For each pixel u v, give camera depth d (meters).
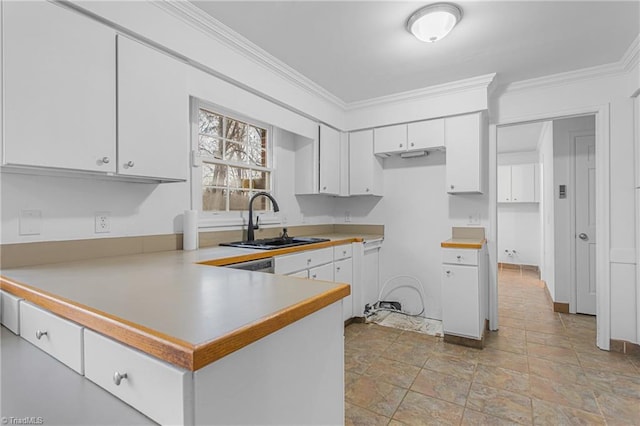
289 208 3.36
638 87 2.43
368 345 2.72
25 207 1.49
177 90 1.83
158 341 0.63
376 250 3.71
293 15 1.96
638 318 2.53
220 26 2.04
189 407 0.60
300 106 2.94
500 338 2.88
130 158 1.59
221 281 1.15
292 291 1.00
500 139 5.12
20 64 1.24
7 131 1.21
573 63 2.60
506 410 1.81
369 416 1.76
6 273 1.31
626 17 1.98
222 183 2.69
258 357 0.76
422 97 3.20
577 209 3.56
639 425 1.68
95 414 0.66
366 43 2.29
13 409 0.67
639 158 2.49
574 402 1.88
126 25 1.62
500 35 2.18
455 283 2.74
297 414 0.90
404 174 3.67
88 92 1.44
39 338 0.96
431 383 2.10
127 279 1.18
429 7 1.87
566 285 3.61
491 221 3.17
